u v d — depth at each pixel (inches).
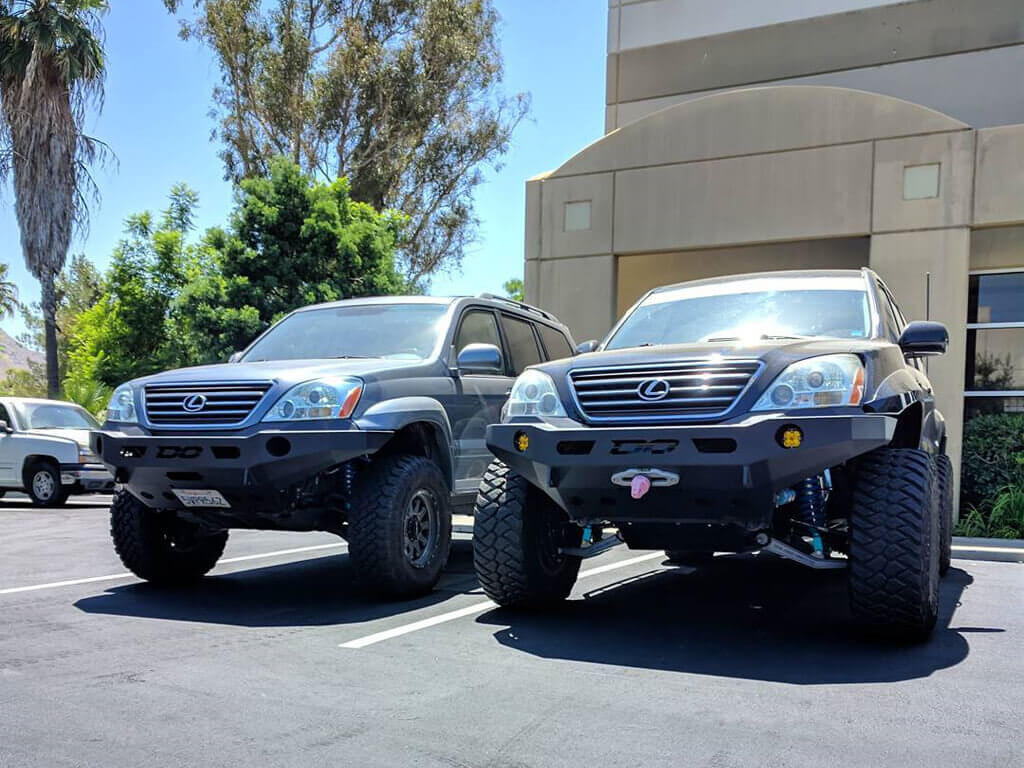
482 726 124.0
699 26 643.5
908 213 475.8
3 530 395.9
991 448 460.8
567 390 182.9
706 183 526.9
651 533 185.9
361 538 212.4
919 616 165.3
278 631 185.6
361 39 1139.3
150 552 239.3
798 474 162.7
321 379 215.3
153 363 834.2
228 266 743.7
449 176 1238.3
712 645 172.7
